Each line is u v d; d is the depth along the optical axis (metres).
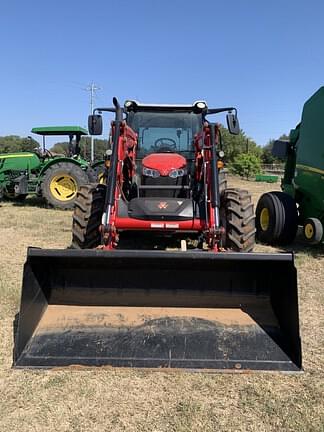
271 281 3.56
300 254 6.93
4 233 8.20
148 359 3.24
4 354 3.42
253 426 2.66
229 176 49.47
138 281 3.60
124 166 5.53
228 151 59.94
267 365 3.19
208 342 3.33
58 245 7.18
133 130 6.05
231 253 3.25
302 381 3.14
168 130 6.07
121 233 6.28
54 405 2.84
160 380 3.11
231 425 2.67
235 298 3.58
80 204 5.35
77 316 3.49
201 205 4.96
